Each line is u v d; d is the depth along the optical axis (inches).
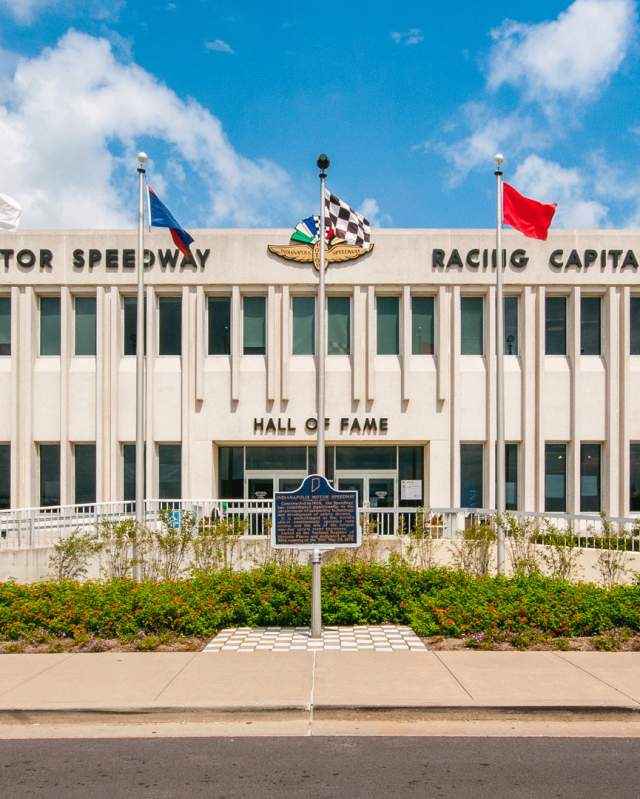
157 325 892.0
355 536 385.1
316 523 386.3
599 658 339.3
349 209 652.1
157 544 550.9
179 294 892.0
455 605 405.1
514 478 888.9
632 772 224.2
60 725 266.4
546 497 885.8
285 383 874.8
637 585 448.8
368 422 875.4
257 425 875.4
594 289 888.9
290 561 530.3
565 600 415.8
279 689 291.1
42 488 885.8
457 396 876.0
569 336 890.7
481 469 886.4
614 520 546.3
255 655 345.7
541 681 301.9
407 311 881.5
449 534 623.8
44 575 562.9
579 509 877.2
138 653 350.6
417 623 392.5
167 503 750.5
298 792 209.8
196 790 211.5
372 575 450.3
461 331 895.7
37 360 887.7
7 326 892.0
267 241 884.0
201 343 879.1
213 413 878.4
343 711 271.1
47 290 886.4
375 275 879.7
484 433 879.7
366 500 896.3
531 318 884.6
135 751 241.3
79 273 880.3
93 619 383.6
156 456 884.6
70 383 880.3
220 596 424.5
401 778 219.5
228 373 882.1
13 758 236.1
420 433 877.8
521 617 388.2
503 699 277.4
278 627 407.8
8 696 283.1
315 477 388.8
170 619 390.9
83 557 549.3
